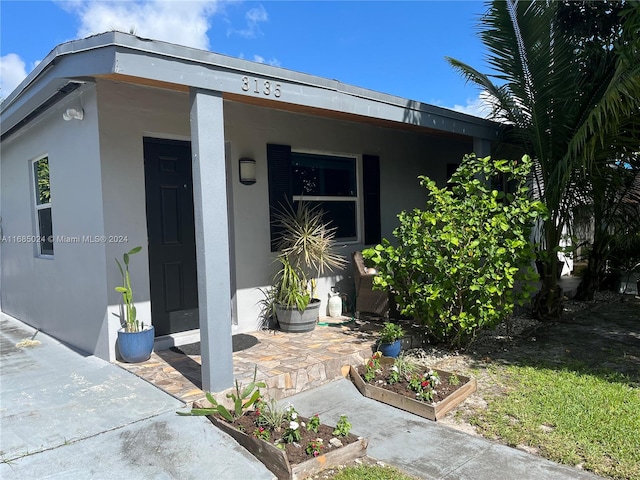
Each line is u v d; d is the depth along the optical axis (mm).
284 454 2576
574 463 2713
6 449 2738
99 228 4332
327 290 6305
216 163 3408
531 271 4691
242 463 2686
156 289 4801
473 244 4301
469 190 4773
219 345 3461
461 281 4426
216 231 3418
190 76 3232
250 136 5348
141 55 3021
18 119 5336
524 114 5660
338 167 6590
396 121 4926
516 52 5312
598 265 7645
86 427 3006
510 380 4090
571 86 5223
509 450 2908
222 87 3404
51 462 2621
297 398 3822
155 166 4766
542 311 6285
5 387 3744
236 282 5262
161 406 3285
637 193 6691
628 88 4168
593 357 4746
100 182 4246
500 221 4441
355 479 2611
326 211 6426
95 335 4570
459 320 4496
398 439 3115
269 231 5562
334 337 5070
